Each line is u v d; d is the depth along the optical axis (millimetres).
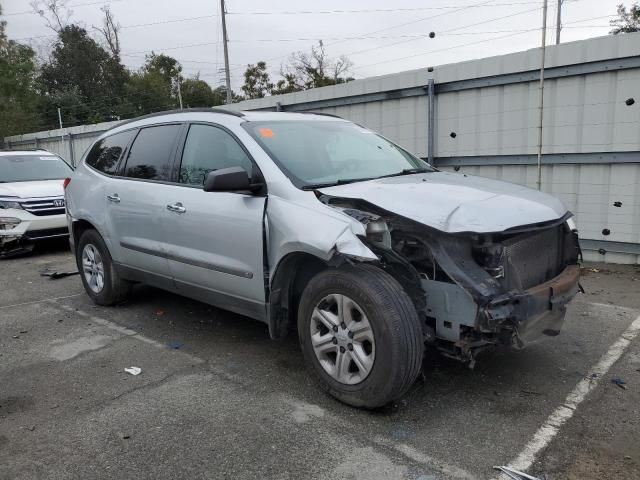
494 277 3182
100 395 3756
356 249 3168
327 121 4867
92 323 5312
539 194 3865
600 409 3396
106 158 5570
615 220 6906
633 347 4355
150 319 5355
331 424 3271
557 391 3646
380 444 3049
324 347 3514
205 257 4207
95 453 3049
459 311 3188
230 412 3455
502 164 7723
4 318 5582
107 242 5387
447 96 8109
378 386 3197
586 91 6824
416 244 3324
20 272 7883
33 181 9680
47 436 3238
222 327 5055
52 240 9234
